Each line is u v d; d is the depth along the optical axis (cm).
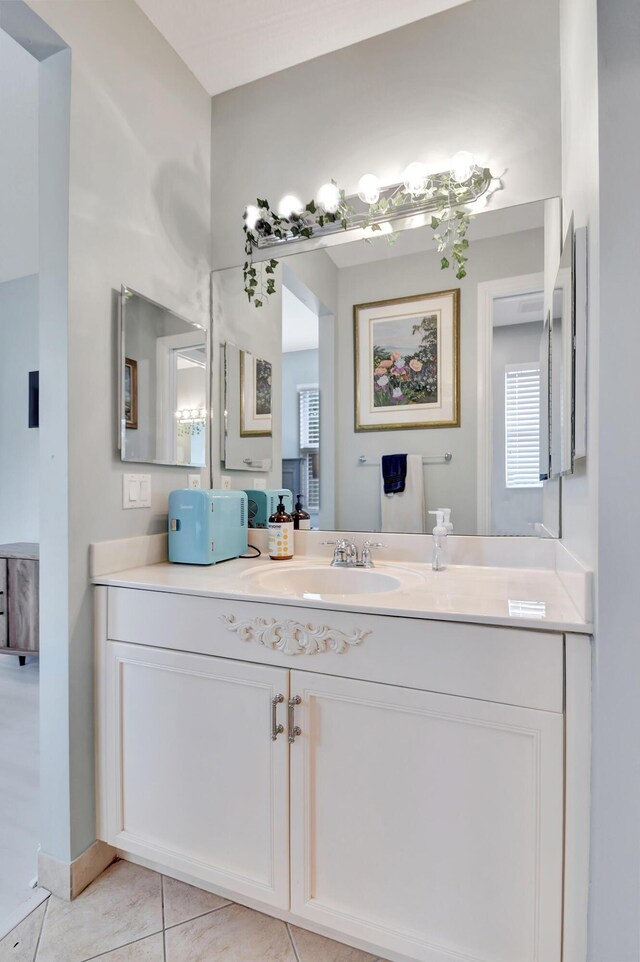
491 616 91
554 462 127
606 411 78
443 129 151
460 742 94
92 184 131
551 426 134
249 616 111
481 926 93
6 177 229
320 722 105
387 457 162
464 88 149
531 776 88
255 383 178
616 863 79
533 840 88
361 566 149
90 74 130
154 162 155
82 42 128
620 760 78
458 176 145
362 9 149
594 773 81
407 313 158
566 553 113
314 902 106
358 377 165
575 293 96
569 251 104
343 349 167
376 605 100
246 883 112
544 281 141
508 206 145
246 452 179
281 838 108
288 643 107
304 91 170
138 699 124
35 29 119
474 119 148
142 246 150
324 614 104
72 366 124
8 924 115
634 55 77
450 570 142
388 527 160
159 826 123
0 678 265
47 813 126
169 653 120
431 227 154
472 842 93
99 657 129
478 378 150
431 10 150
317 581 147
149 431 152
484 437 150
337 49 165
